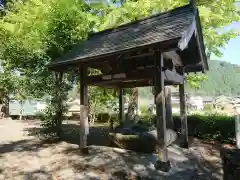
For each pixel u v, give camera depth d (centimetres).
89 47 839
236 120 858
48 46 1032
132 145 746
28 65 1080
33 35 1066
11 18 1262
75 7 1066
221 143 943
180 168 607
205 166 654
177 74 791
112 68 724
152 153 716
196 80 1238
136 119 1067
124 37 745
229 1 1030
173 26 616
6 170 596
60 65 785
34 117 2158
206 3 1062
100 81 743
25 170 596
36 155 729
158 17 757
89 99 1596
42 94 1051
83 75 786
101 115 1805
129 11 1009
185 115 835
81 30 1084
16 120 1961
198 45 728
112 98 1495
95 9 1189
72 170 591
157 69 598
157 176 549
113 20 1039
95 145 844
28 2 1303
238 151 382
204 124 1025
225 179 368
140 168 595
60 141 934
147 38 605
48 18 1067
